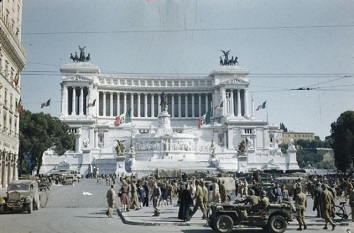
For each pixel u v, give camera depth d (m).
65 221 36.88
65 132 138.38
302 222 32.91
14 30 86.25
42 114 126.75
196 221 35.78
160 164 142.00
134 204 47.72
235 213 30.08
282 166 155.75
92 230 31.03
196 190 36.38
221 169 135.75
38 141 121.75
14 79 81.06
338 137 128.62
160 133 165.62
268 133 191.88
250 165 153.50
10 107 82.06
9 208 43.53
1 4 73.88
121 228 32.53
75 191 76.12
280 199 42.00
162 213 43.12
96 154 162.00
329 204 32.47
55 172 131.50
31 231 30.19
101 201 59.12
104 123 194.75
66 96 199.00
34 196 46.72
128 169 138.88
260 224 30.02
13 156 86.06
